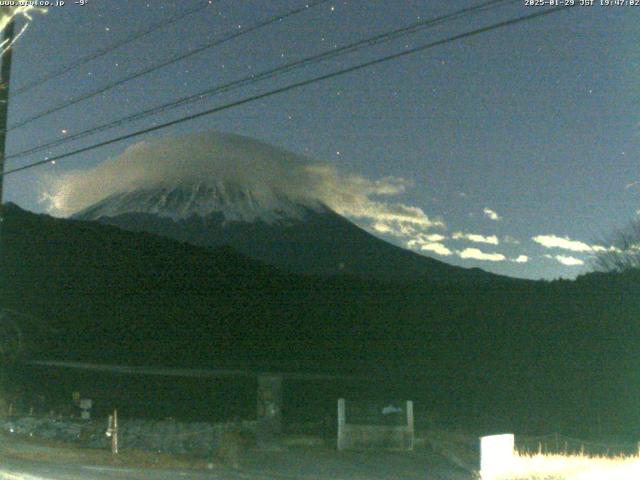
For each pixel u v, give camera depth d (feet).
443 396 125.80
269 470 58.85
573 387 126.21
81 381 144.36
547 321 167.53
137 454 65.92
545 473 55.21
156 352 203.92
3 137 63.52
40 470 52.47
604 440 82.94
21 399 121.60
